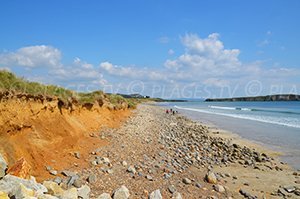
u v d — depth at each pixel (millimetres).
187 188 10750
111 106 32312
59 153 11688
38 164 9852
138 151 15773
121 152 14586
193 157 17219
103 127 22422
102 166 11445
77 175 9695
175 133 29438
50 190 7133
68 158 11625
